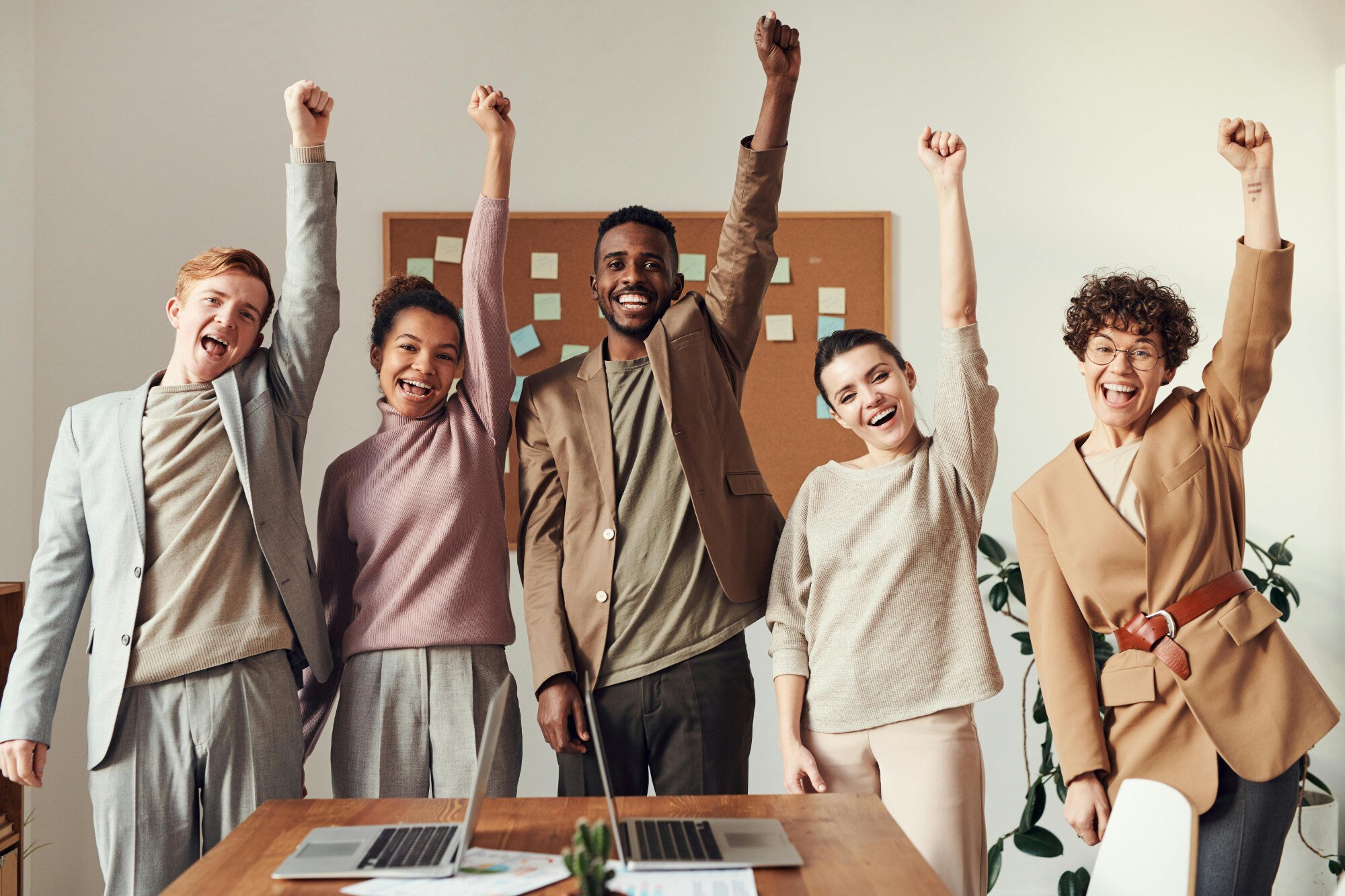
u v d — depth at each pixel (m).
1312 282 3.16
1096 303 1.84
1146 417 1.88
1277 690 1.71
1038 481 1.92
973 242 3.17
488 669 2.03
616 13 3.17
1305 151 3.18
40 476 3.07
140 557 1.88
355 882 1.21
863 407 1.91
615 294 2.12
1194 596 1.74
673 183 3.14
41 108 3.13
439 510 2.04
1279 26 3.20
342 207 3.14
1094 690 1.82
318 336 2.07
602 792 1.99
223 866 1.27
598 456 2.05
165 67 3.15
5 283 2.98
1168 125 3.18
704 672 2.00
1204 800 1.68
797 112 3.16
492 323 2.11
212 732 1.85
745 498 2.10
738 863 1.24
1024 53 3.19
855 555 1.86
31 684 1.92
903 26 3.18
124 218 3.12
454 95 3.16
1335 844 2.77
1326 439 3.13
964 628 1.80
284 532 2.00
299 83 2.04
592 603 2.02
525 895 1.16
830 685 1.83
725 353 2.20
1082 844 3.05
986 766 3.08
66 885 2.98
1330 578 3.11
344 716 2.03
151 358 3.11
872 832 1.38
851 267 3.13
